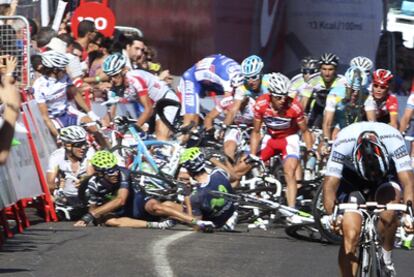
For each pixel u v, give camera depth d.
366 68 36.44
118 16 41.44
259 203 28.98
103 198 29.08
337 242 26.66
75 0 41.28
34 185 29.23
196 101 37.09
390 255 19.23
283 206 29.00
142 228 28.73
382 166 18.92
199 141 33.16
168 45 41.03
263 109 31.03
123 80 35.34
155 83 35.34
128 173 29.11
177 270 22.17
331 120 33.75
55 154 30.38
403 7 44.38
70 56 35.16
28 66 32.00
